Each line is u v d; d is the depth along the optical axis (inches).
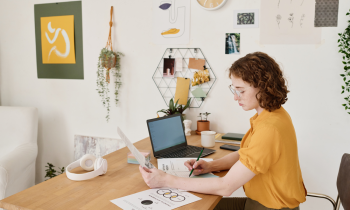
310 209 74.8
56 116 102.7
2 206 36.5
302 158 73.9
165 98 86.0
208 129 77.4
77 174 44.1
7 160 76.0
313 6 68.8
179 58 82.5
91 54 94.1
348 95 68.1
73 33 95.4
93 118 97.0
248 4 74.2
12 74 107.2
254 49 75.1
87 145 98.6
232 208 53.0
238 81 39.4
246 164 36.6
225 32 77.2
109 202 36.6
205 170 47.1
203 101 81.7
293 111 73.4
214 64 79.3
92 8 91.9
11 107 94.3
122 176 46.1
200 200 37.4
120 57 90.3
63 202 36.6
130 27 87.7
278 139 36.4
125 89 91.0
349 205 43.1
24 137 90.4
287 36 71.7
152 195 38.8
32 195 38.8
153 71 86.4
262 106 38.7
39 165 107.7
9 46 106.0
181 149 62.1
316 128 71.8
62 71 99.3
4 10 104.6
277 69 38.9
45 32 99.5
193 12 79.8
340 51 66.9
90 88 96.0
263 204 40.8
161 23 83.7
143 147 64.5
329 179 72.0
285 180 38.3
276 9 71.9
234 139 68.2
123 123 92.8
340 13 67.2
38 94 104.3
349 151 69.5
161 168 49.0
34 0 99.7
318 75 70.2
